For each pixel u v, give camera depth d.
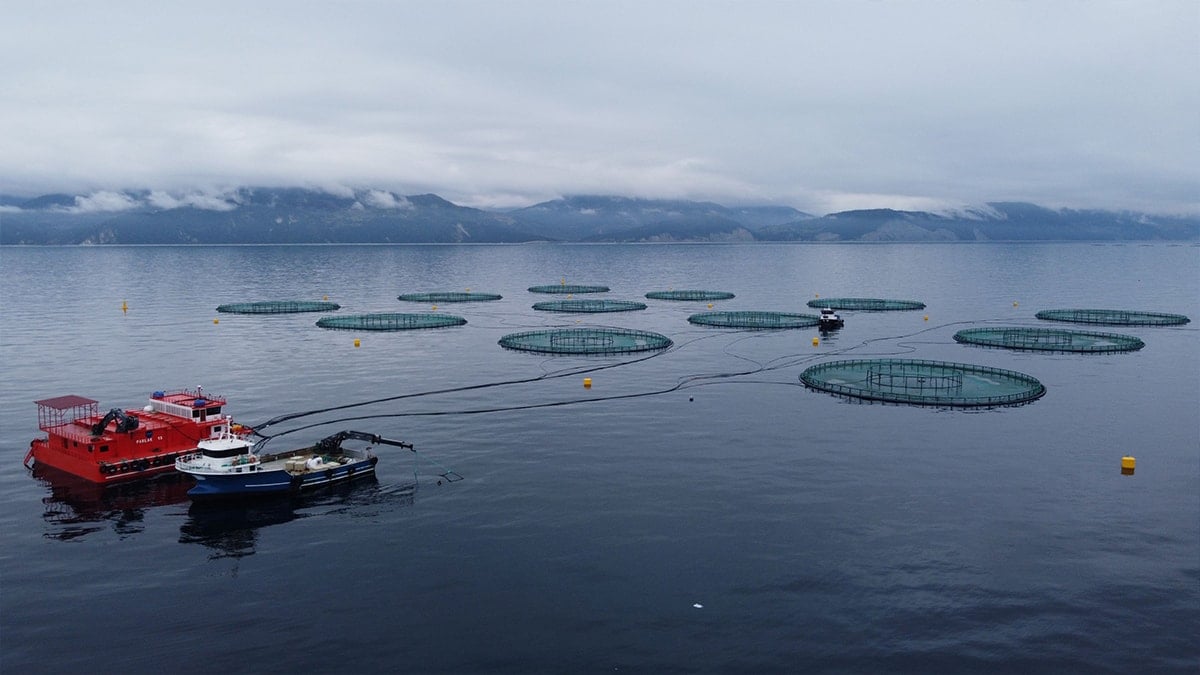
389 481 77.94
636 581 57.19
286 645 49.66
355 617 52.78
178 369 135.00
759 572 58.50
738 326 187.00
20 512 71.12
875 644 49.72
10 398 113.94
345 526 67.25
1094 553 62.00
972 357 146.38
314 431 96.38
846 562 60.09
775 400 111.19
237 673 46.94
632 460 83.81
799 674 46.88
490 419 101.06
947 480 77.81
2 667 47.53
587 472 80.06
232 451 76.50
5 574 59.19
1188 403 109.38
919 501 72.25
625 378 127.00
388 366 137.38
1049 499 73.06
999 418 101.00
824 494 73.88
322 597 55.38
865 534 65.06
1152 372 131.50
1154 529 66.62
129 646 49.66
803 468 81.12
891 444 89.50
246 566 60.16
